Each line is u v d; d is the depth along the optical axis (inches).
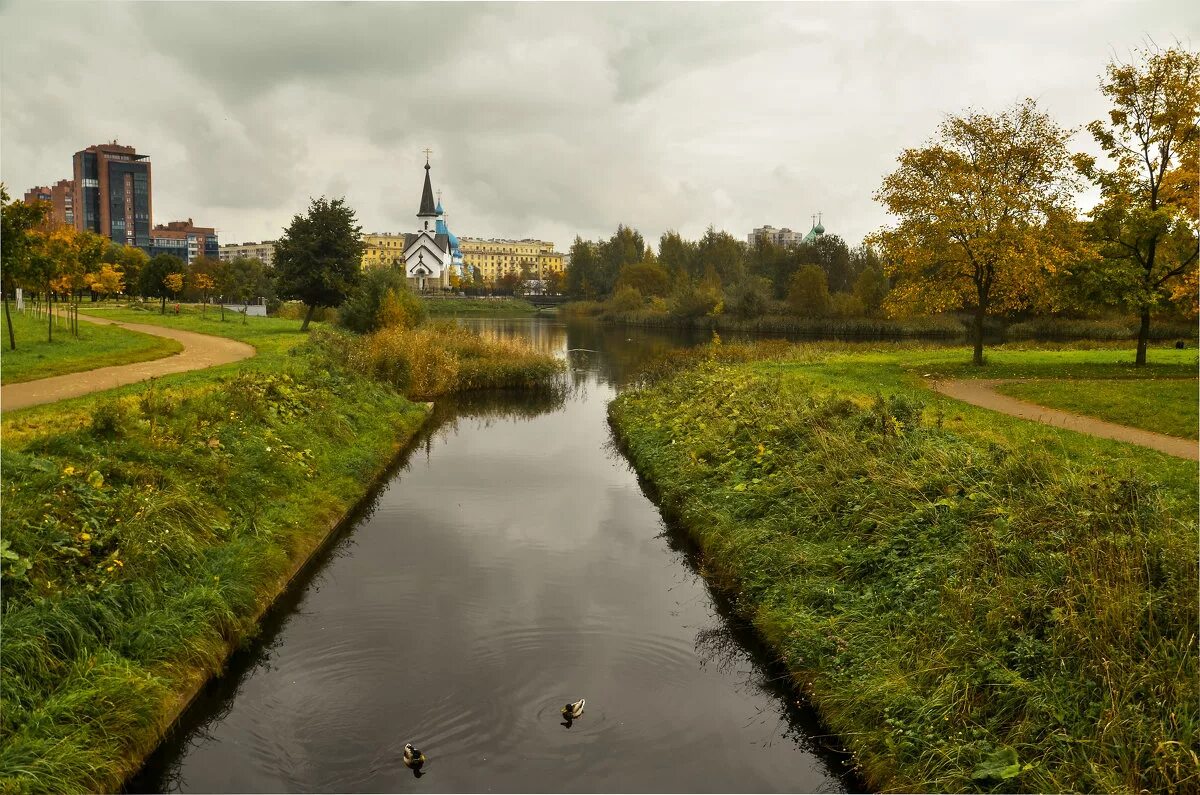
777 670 346.9
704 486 549.3
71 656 286.5
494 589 428.1
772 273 4055.1
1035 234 1037.2
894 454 456.8
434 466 739.4
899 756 260.5
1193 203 979.9
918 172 1093.8
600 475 700.7
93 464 404.2
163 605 339.3
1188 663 239.6
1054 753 235.8
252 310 2869.1
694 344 2336.4
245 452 530.6
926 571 339.0
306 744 287.1
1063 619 266.2
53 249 1364.4
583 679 331.0
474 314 4463.6
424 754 277.3
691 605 410.9
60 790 235.8
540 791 259.3
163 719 289.6
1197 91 992.9
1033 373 1003.3
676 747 286.4
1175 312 1146.0
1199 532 306.0
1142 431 611.5
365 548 498.3
